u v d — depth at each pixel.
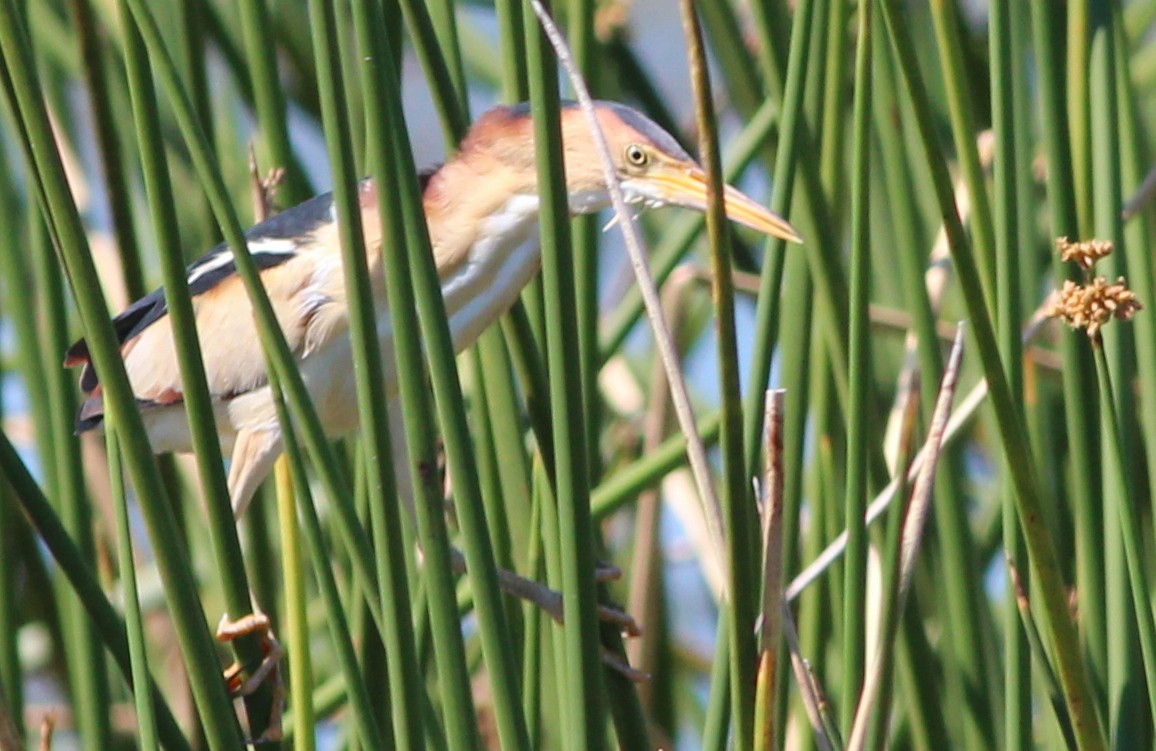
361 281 4.51
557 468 4.53
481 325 4.75
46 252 4.70
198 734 4.79
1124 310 4.55
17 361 4.79
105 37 4.86
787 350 4.70
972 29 4.95
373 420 4.52
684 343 5.05
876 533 4.70
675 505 5.16
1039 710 4.88
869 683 4.54
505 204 4.75
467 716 4.52
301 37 4.95
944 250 4.81
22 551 4.86
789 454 4.68
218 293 4.77
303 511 4.53
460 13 5.12
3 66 4.52
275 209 4.79
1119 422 4.64
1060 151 4.65
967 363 4.87
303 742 4.61
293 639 4.61
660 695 4.91
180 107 4.52
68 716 4.96
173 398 4.79
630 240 4.50
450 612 4.52
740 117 4.87
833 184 4.71
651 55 6.30
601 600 4.64
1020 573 4.61
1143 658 4.59
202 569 4.92
